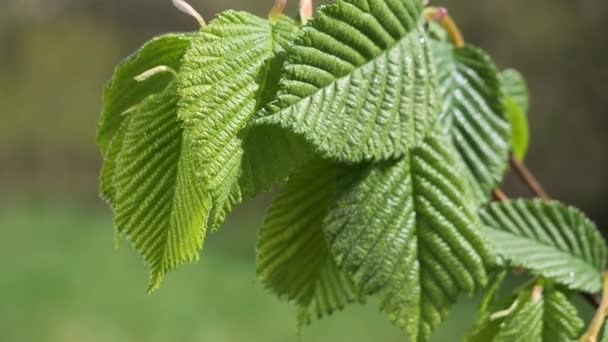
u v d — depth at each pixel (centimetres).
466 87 78
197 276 477
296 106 69
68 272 479
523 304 76
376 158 70
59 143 758
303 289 77
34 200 682
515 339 75
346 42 70
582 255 78
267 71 69
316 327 391
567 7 515
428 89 72
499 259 76
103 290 457
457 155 76
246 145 69
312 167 74
